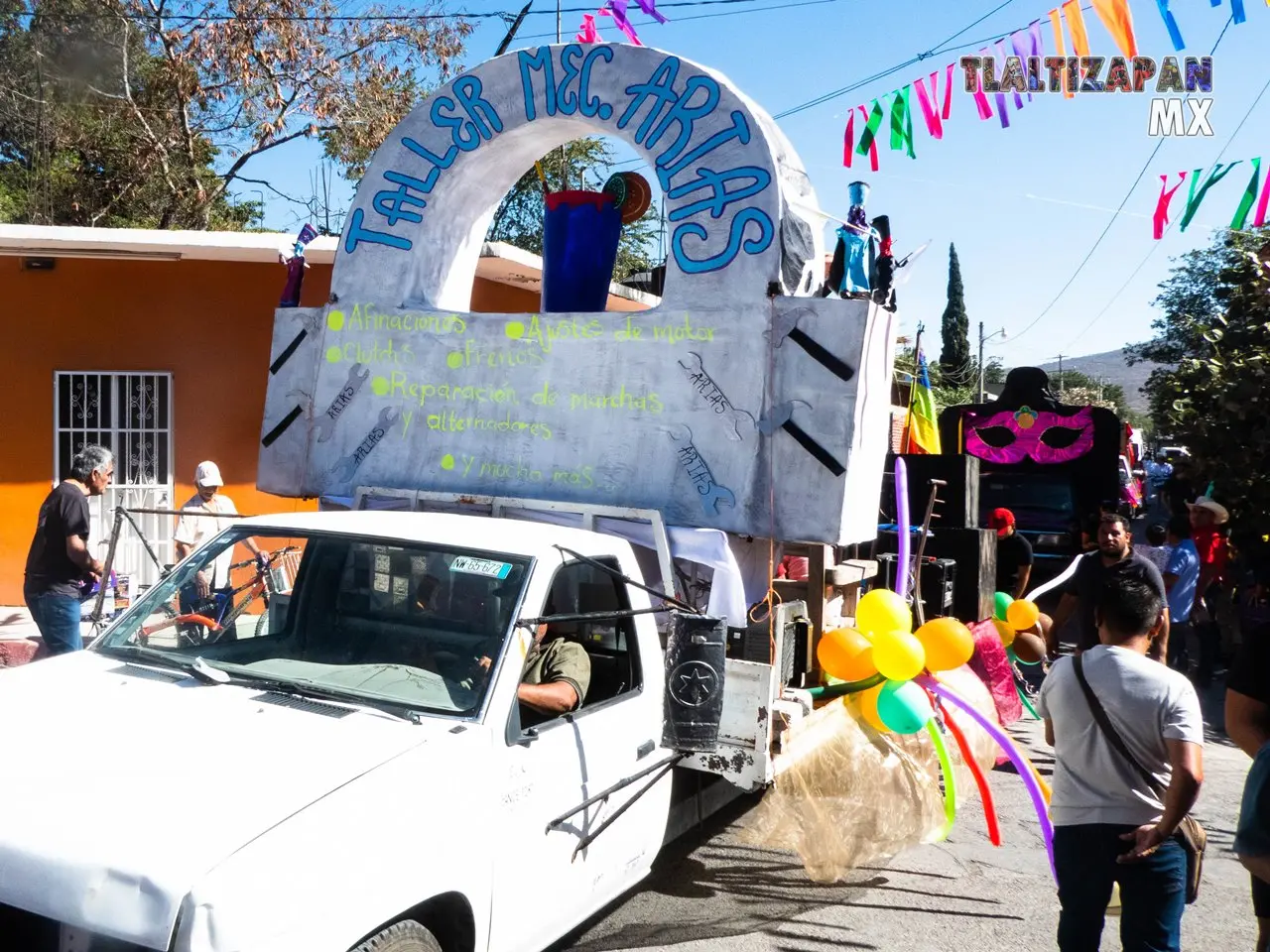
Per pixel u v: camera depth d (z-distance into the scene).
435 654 3.85
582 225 6.18
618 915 4.94
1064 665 3.90
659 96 5.53
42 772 3.00
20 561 11.01
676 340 5.40
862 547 7.33
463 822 3.22
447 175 6.14
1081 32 6.10
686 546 5.13
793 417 5.17
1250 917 5.34
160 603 4.27
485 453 5.79
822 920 5.00
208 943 2.52
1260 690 3.79
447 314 5.94
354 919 2.81
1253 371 10.80
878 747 5.39
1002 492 15.13
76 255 10.70
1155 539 10.63
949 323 69.31
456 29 21.95
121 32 21.25
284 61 21.23
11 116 21.50
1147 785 3.72
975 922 5.08
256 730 3.31
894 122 6.60
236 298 11.44
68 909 2.59
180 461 11.37
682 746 4.04
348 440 6.14
